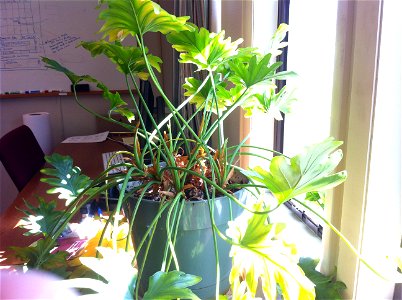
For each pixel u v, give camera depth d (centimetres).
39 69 216
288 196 33
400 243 48
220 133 58
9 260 73
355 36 45
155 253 49
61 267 52
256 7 92
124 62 60
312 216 83
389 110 43
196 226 47
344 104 49
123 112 70
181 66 138
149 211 47
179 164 55
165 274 36
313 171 31
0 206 235
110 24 46
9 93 217
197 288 51
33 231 59
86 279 35
